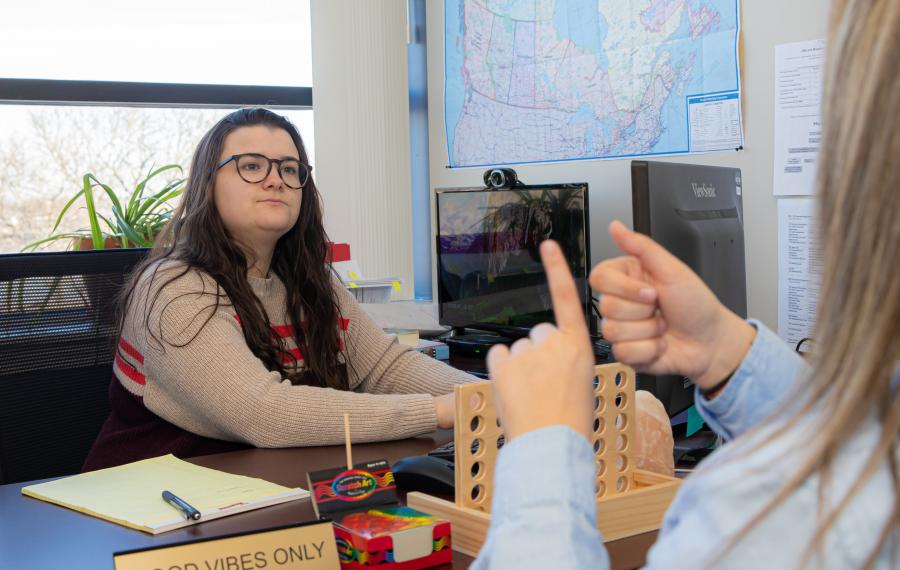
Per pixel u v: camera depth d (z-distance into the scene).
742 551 0.45
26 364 1.86
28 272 1.89
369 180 3.31
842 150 0.47
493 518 0.58
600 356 2.35
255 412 1.61
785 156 2.39
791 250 2.40
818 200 0.50
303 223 2.00
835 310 0.47
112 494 1.27
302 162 2.00
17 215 3.28
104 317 1.97
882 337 0.44
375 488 1.07
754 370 0.71
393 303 2.76
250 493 1.24
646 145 2.72
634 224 1.60
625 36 2.73
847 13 0.48
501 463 0.59
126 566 0.87
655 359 0.71
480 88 3.22
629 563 0.98
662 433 1.25
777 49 2.38
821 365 0.48
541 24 2.97
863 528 0.43
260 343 1.84
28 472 1.85
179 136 3.45
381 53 3.31
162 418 1.79
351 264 2.83
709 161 2.57
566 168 2.96
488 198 2.67
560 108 2.95
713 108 2.54
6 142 3.24
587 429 0.61
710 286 1.79
